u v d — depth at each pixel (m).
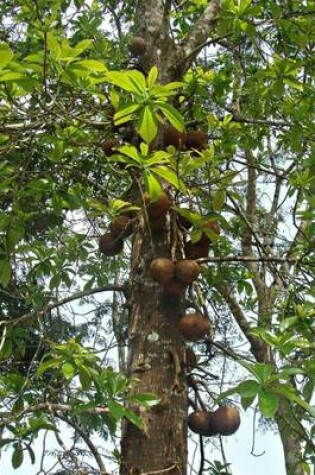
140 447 3.48
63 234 5.58
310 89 5.31
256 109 5.77
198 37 4.89
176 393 3.64
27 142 4.51
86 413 3.57
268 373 2.97
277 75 5.14
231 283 6.26
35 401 4.12
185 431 3.63
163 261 3.73
